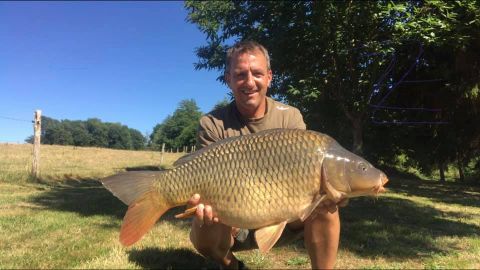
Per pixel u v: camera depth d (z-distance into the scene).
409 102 16.41
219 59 12.22
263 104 3.83
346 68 11.74
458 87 14.59
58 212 7.39
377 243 5.43
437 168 20.94
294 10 10.90
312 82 11.42
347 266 4.46
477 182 20.06
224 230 3.66
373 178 2.90
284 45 10.77
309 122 13.55
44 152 35.28
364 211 8.09
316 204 2.91
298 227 3.79
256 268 4.34
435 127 16.88
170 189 3.11
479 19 9.69
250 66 3.64
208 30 12.48
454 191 13.97
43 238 5.30
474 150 17.70
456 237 5.89
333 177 2.90
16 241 5.14
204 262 4.38
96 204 8.44
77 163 25.48
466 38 9.91
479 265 4.54
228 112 3.94
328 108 12.90
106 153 41.19
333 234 3.37
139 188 3.16
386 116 16.66
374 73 11.56
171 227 6.09
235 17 12.01
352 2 10.31
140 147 140.12
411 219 7.38
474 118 15.90
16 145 43.00
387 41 10.57
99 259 4.30
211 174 3.03
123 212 7.46
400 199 10.41
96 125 130.75
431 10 10.05
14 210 7.56
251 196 2.95
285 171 2.92
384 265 4.48
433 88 15.75
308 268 4.33
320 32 10.56
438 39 9.67
